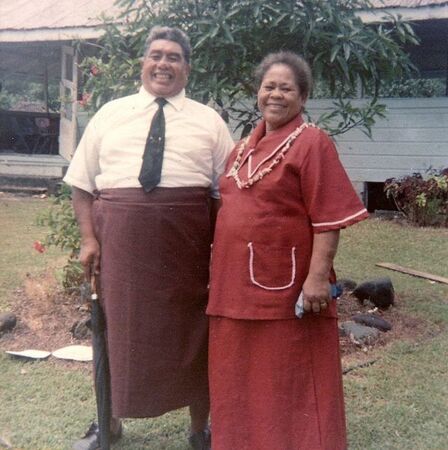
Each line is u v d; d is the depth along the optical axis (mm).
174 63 2775
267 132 2709
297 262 2580
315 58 4695
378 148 10016
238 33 4621
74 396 3713
